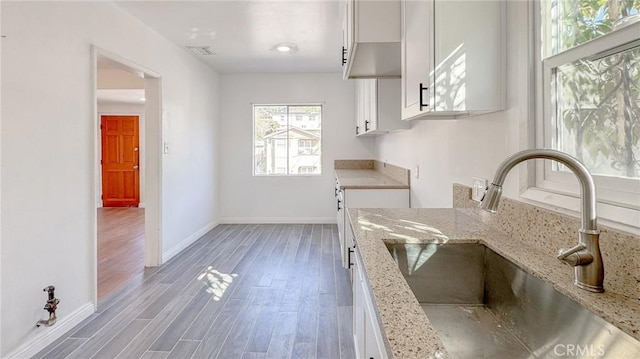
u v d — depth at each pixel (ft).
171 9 9.54
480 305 3.97
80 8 7.75
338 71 17.48
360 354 4.58
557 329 2.74
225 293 9.26
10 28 6.02
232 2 9.16
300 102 18.04
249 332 7.23
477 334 3.38
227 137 18.21
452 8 4.34
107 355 6.40
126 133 23.77
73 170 7.48
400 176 10.87
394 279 2.84
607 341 2.26
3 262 5.93
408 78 5.42
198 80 15.01
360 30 6.04
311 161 18.58
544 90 3.70
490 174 4.81
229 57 14.56
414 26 5.09
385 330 2.02
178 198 13.04
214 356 6.38
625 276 2.55
